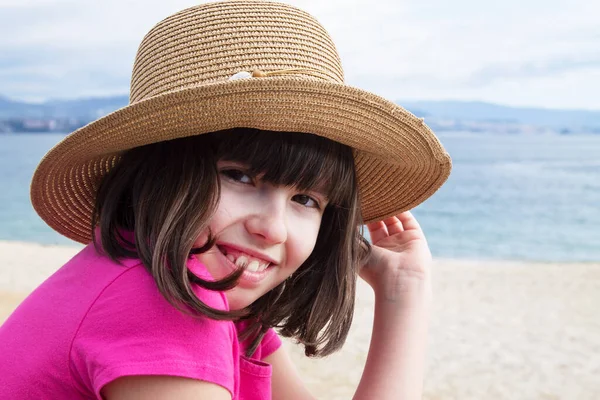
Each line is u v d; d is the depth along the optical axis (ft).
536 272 39.58
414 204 5.54
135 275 3.65
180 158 3.91
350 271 4.87
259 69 4.09
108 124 3.83
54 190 4.73
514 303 28.73
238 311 3.60
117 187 4.17
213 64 4.09
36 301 3.84
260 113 3.76
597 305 28.40
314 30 4.45
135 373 3.24
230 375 3.50
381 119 4.13
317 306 4.93
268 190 4.04
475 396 15.87
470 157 186.29
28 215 98.99
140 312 3.44
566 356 19.79
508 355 19.74
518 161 176.24
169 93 3.60
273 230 3.94
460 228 84.17
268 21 4.24
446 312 26.40
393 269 5.37
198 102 3.64
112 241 3.98
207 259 3.98
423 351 5.05
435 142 4.58
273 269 4.24
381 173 5.33
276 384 5.74
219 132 3.92
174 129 3.80
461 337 21.95
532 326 24.00
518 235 79.87
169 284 3.52
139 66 4.43
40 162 4.29
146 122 3.76
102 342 3.40
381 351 4.99
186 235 3.74
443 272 39.50
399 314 5.17
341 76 4.74
